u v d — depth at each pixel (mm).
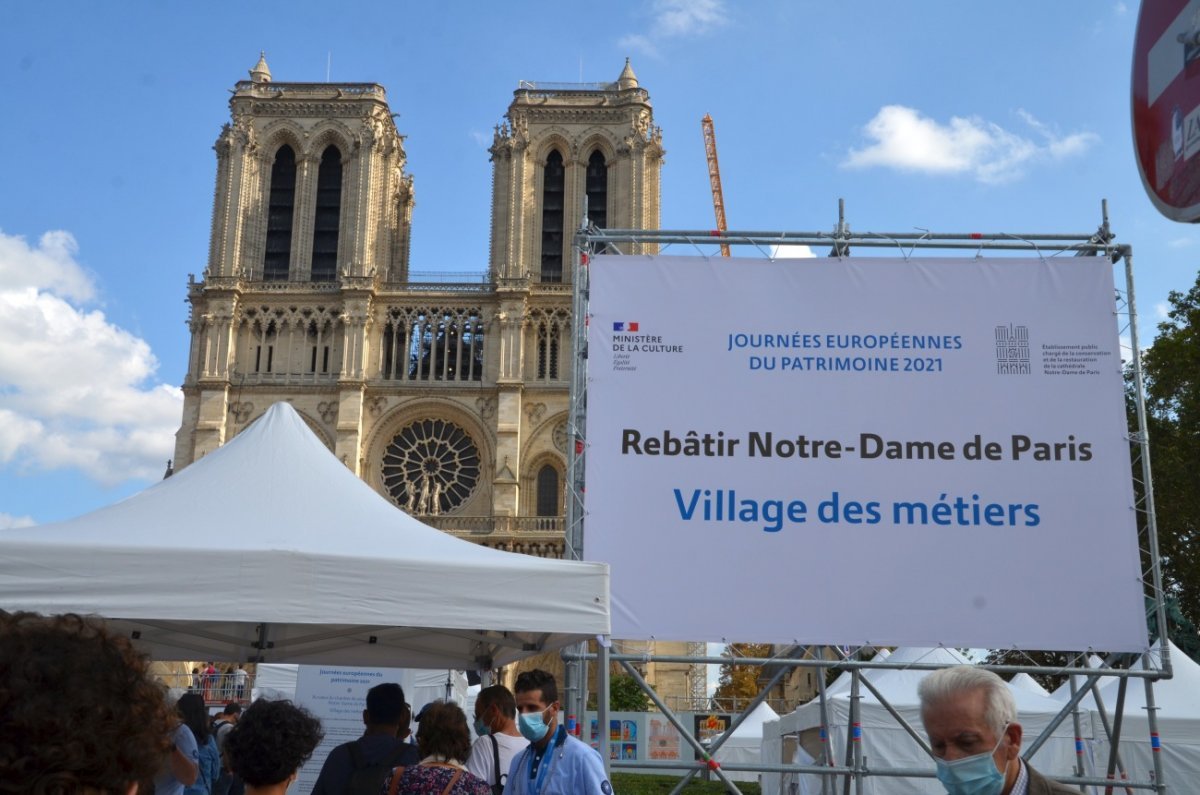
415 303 102812
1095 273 20281
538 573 13750
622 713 64500
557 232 108562
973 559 19234
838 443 19719
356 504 15125
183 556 12781
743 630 19031
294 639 17109
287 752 8508
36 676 3340
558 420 99625
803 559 19281
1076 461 19594
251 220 104938
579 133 108938
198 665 60688
